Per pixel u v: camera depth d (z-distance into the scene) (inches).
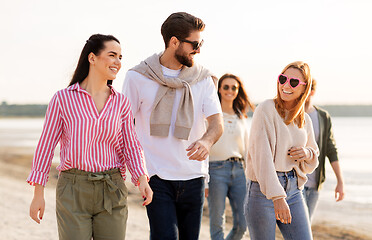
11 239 272.2
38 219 115.1
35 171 115.3
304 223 137.6
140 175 124.2
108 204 119.7
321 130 183.9
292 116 136.9
